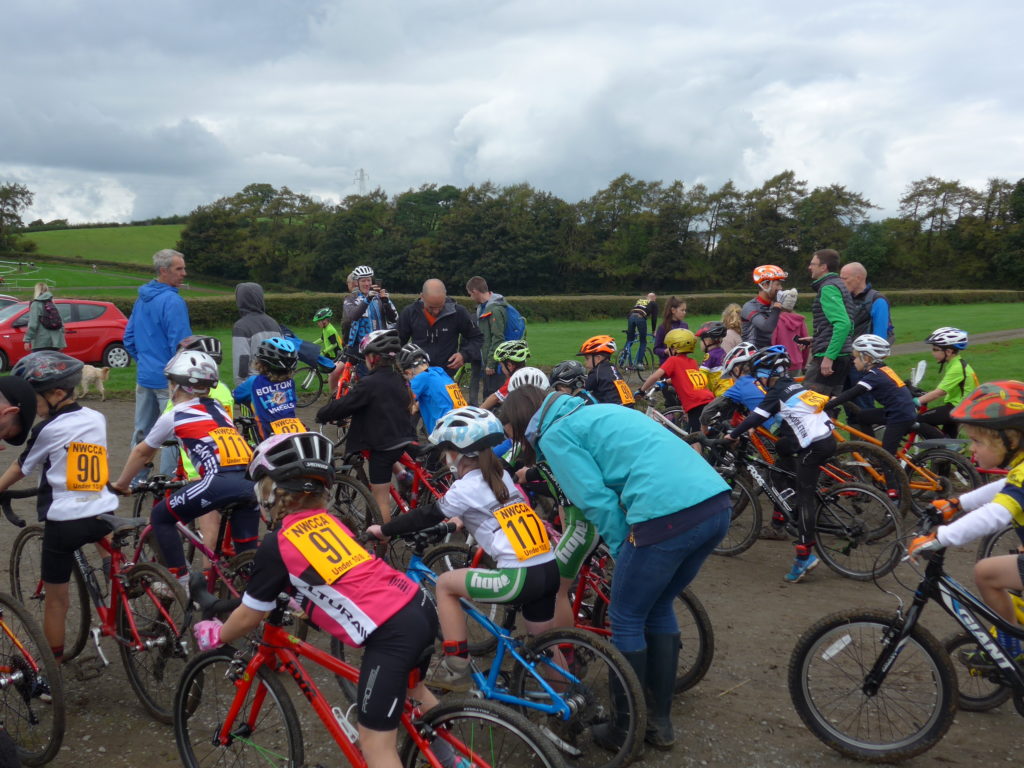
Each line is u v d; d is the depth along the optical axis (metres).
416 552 3.32
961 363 7.08
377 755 2.54
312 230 90.38
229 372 15.40
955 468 6.98
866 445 6.61
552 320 42.44
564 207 87.50
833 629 3.47
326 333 13.27
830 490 5.75
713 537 3.20
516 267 83.94
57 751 3.35
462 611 3.34
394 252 86.38
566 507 3.70
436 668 3.98
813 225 87.62
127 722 3.72
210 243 89.38
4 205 85.56
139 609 3.81
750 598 5.35
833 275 7.69
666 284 88.44
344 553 2.61
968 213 90.62
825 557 5.79
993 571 3.24
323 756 3.46
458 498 3.32
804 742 3.58
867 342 6.89
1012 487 3.10
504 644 3.30
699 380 7.54
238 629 2.71
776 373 5.96
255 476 2.74
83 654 4.37
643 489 3.18
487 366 9.80
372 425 5.46
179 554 4.11
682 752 3.48
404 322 8.41
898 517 5.52
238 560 4.16
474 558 4.02
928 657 3.31
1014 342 21.48
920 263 89.25
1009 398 3.18
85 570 3.94
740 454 6.10
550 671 3.39
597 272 88.00
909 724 3.45
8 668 3.54
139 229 112.19
